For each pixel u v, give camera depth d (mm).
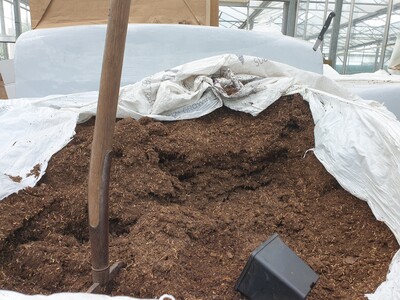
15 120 1346
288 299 815
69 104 1602
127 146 1334
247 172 1448
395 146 1183
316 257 1099
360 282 999
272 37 2244
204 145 1424
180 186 1319
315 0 6500
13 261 963
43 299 676
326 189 1379
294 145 1538
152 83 1616
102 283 845
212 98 1609
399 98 2527
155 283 869
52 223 1090
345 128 1426
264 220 1230
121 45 732
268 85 1632
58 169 1250
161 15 2348
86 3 2307
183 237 1056
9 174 1168
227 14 9039
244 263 1007
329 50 6301
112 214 1125
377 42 5887
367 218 1235
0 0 6059
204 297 864
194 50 2199
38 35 2158
